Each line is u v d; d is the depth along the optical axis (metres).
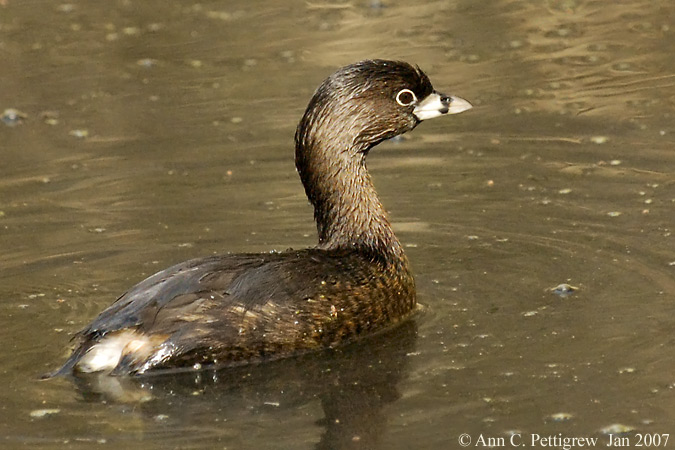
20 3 21.59
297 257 10.81
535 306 11.03
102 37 19.91
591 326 10.52
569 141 15.41
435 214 13.45
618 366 9.72
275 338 10.23
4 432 9.02
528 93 17.22
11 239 13.02
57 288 11.73
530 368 9.80
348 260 10.98
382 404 9.38
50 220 13.53
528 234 12.73
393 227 13.16
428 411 9.20
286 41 19.59
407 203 13.79
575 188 13.91
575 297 11.16
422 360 10.11
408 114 11.83
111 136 16.23
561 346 10.16
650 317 10.61
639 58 18.47
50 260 12.43
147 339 9.95
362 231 11.41
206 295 10.13
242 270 10.42
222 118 16.69
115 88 17.92
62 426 9.13
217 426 9.14
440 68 18.28
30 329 10.81
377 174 14.76
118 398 9.60
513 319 10.79
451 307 11.16
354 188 11.52
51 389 9.73
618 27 19.86
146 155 15.50
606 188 13.84
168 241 12.86
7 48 19.56
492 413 9.09
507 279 11.69
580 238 12.52
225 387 9.83
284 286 10.38
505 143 15.50
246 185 14.45
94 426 9.12
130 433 9.01
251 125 16.36
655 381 9.43
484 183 14.26
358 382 9.85
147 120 16.73
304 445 8.80
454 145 15.56
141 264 12.28
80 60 19.02
